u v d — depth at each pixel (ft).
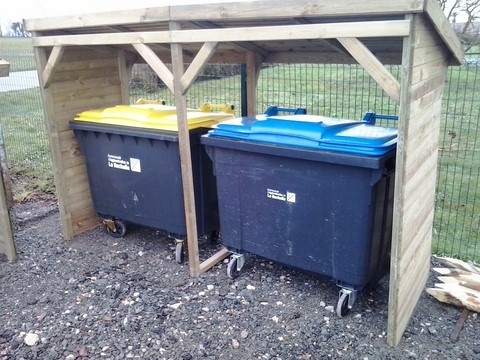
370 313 10.55
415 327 10.00
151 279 12.34
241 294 11.46
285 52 14.01
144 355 9.30
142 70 22.39
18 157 23.73
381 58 12.14
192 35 10.32
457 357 9.02
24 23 13.29
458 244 13.88
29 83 27.17
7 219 13.23
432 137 10.15
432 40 8.73
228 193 11.71
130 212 14.17
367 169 9.16
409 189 8.70
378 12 7.66
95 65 15.19
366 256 9.93
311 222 10.40
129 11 11.10
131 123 13.20
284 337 9.75
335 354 9.17
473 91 15.98
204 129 12.63
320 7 8.26
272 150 10.25
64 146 14.55
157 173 12.92
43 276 12.67
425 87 8.79
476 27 20.47
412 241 9.52
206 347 9.50
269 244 11.35
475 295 10.67
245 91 14.92
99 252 14.05
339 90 19.31
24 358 9.32
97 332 10.09
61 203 14.62
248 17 9.25
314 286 11.75
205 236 14.96
